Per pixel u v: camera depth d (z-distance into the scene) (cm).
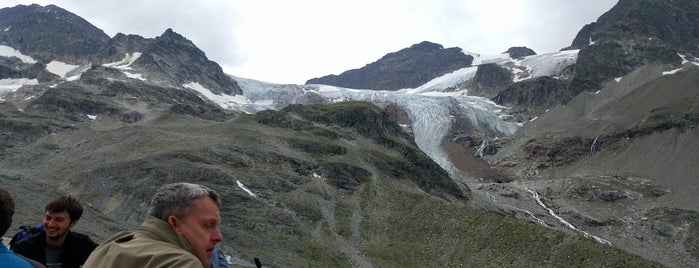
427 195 17400
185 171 15300
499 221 13300
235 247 11744
